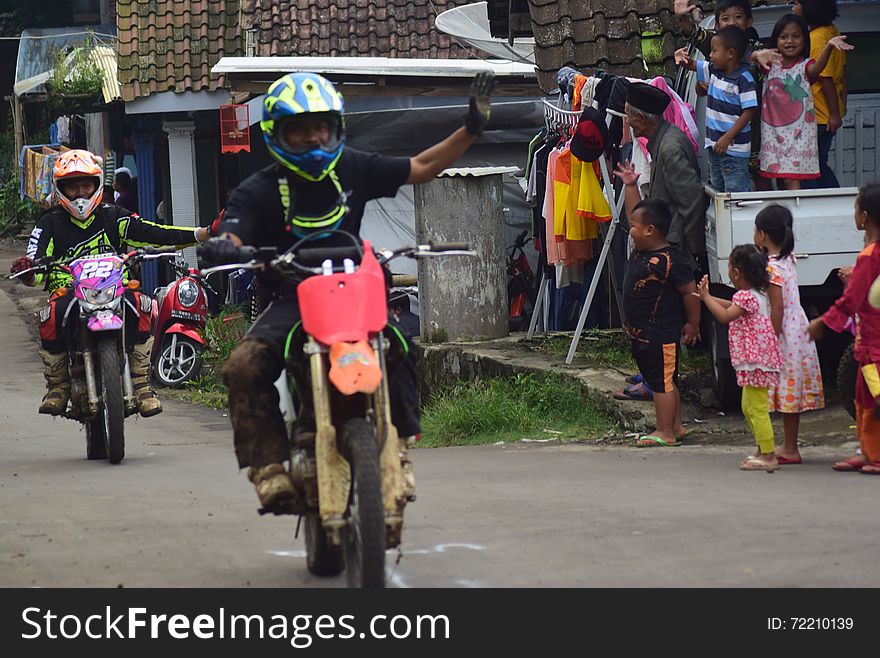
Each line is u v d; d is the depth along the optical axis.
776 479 16.47
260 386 11.05
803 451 18.73
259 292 12.18
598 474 17.48
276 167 11.40
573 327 30.12
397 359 11.10
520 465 18.88
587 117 23.25
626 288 20.06
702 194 21.03
